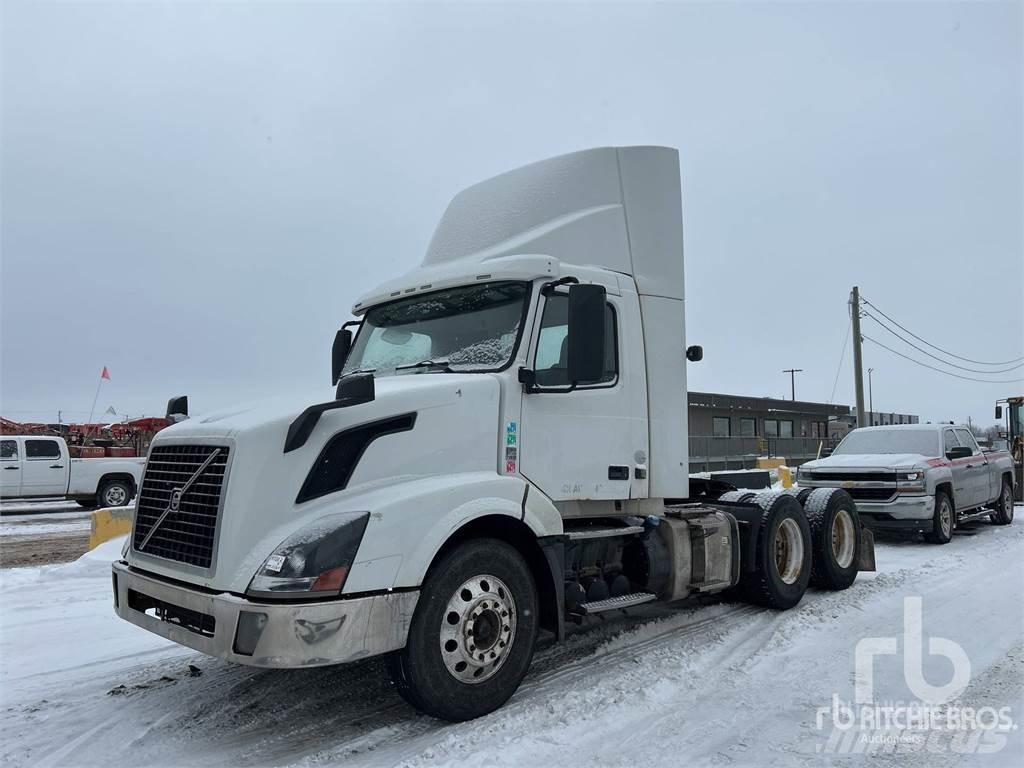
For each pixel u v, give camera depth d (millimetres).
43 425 25625
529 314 4895
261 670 5234
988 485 13297
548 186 5676
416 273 5629
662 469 5738
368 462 4113
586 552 5270
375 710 4488
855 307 29000
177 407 5355
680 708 4445
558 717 4273
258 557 3756
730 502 7125
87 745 4062
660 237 5961
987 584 7980
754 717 4305
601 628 6254
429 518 4082
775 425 39719
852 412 47094
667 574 5641
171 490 4309
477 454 4562
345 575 3715
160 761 3865
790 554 7152
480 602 4273
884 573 8695
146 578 4258
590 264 5508
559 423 5020
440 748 3861
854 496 11391
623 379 5480
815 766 3676
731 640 5910
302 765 3758
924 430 12375
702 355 6234
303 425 3928
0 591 8414
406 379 4855
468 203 6094
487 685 4293
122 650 5895
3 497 18109
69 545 12961
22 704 4676
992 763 3684
